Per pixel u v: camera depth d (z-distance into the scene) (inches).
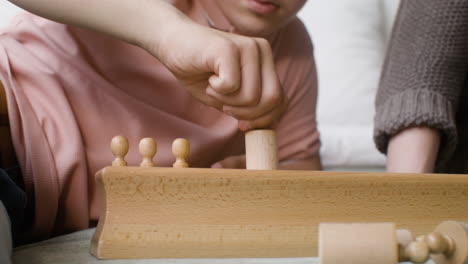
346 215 35.1
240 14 46.6
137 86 48.0
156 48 39.9
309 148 57.4
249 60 37.2
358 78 112.6
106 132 45.4
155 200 33.6
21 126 41.9
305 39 58.2
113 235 33.3
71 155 42.3
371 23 119.0
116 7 40.3
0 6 81.5
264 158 37.6
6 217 34.0
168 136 47.3
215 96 37.7
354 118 110.3
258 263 33.3
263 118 37.8
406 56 49.6
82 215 42.7
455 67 48.6
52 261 33.9
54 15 41.1
